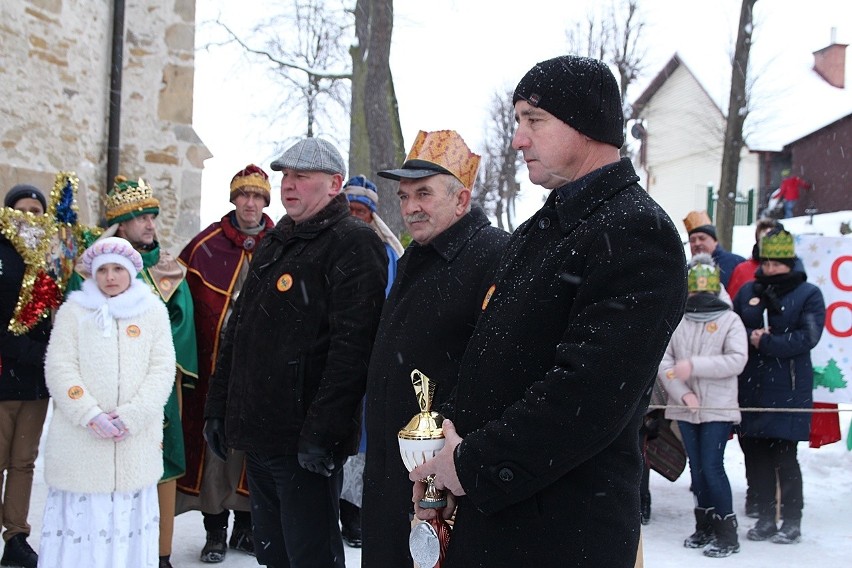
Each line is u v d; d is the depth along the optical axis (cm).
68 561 339
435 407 253
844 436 685
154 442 356
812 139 2569
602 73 180
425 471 180
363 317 301
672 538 479
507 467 163
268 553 334
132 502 351
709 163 2767
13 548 402
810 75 2864
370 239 313
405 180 275
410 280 277
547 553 167
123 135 760
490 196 2862
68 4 675
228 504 431
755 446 484
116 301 351
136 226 414
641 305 158
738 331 458
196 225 800
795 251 523
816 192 2566
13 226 409
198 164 802
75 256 450
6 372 397
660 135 3017
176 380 414
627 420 162
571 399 157
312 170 317
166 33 781
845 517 520
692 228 571
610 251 163
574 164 181
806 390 470
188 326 421
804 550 451
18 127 627
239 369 321
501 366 176
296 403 307
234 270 454
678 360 468
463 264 264
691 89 2847
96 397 342
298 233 320
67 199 447
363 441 451
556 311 172
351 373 295
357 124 1196
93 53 715
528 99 182
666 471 515
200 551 444
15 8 620
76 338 347
